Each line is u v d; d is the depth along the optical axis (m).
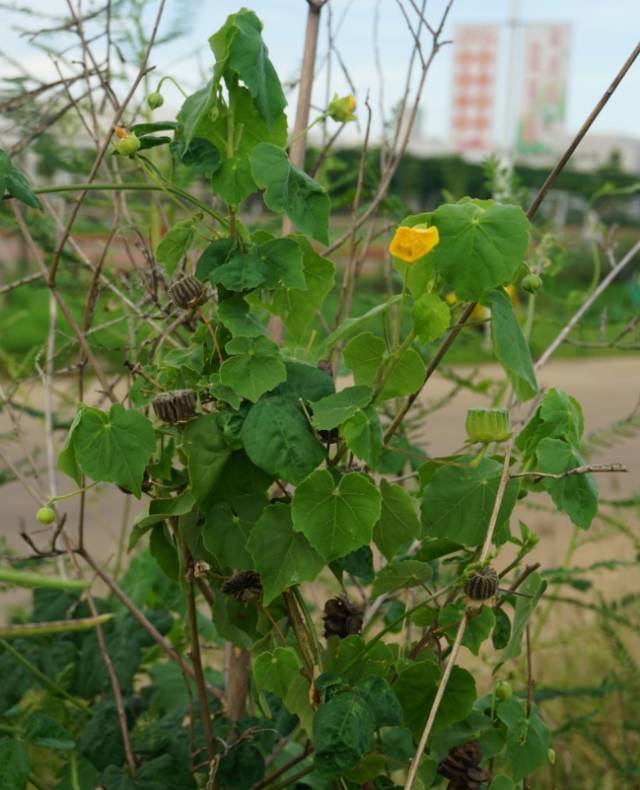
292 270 0.47
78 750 0.62
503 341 0.45
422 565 0.48
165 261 0.52
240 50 0.45
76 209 0.55
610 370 3.93
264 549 0.46
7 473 0.75
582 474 0.48
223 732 0.58
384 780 0.52
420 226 0.45
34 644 0.66
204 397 0.50
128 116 0.74
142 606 0.72
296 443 0.46
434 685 0.50
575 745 0.92
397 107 0.79
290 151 0.65
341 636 0.51
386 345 0.47
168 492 0.52
